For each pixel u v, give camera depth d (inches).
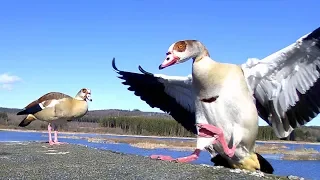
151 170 34.3
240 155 35.0
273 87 36.4
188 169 34.6
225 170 34.5
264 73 35.8
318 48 34.1
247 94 33.3
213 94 33.1
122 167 36.1
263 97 36.8
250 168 35.4
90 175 32.7
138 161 39.7
